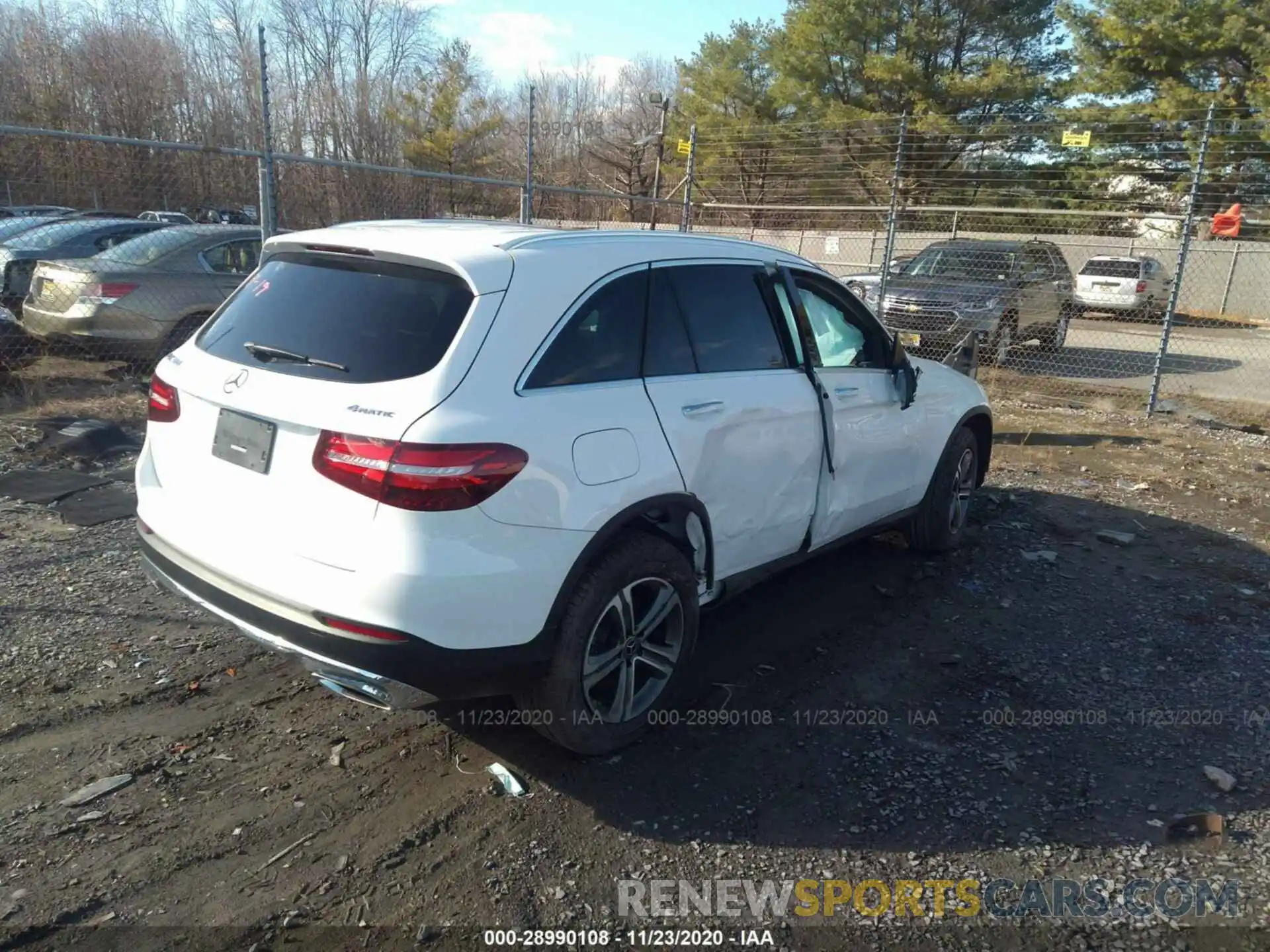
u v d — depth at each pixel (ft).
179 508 10.77
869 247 81.05
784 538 13.48
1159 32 76.18
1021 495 22.88
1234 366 47.70
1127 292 56.85
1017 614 15.78
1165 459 27.17
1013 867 9.59
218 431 10.24
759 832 10.00
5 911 8.45
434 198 48.01
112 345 27.71
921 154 85.40
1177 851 9.89
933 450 17.03
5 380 27.17
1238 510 22.25
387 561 8.89
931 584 16.93
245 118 85.30
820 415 13.60
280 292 11.00
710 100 109.91
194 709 11.81
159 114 79.10
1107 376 43.27
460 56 107.86
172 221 36.32
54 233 32.12
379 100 103.30
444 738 11.46
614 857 9.54
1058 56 93.71
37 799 9.98
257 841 9.55
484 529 9.12
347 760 10.94
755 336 12.90
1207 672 13.92
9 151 32.83
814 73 98.68
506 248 10.42
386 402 9.16
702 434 11.41
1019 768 11.29
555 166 108.47
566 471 9.73
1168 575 17.85
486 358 9.55
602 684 11.07
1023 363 44.78
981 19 94.12
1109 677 13.67
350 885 9.02
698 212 95.71
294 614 9.34
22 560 15.83
